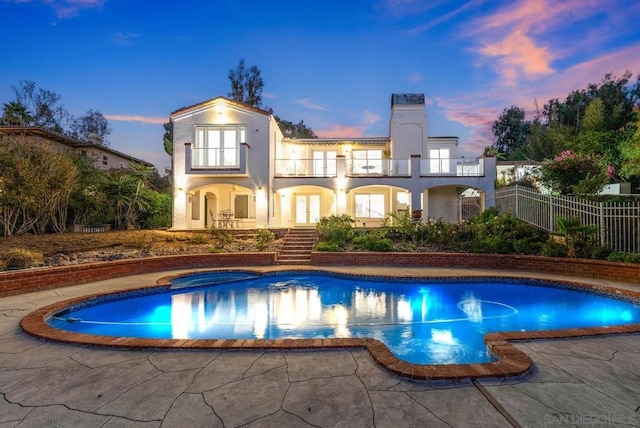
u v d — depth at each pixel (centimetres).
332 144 2303
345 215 1728
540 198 1454
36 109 3741
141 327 691
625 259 1020
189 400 317
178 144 1955
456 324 705
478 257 1266
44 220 1550
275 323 722
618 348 444
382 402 309
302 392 330
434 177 1948
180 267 1283
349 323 719
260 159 1936
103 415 293
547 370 375
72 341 474
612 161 2409
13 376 374
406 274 1105
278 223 2158
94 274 1025
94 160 2397
